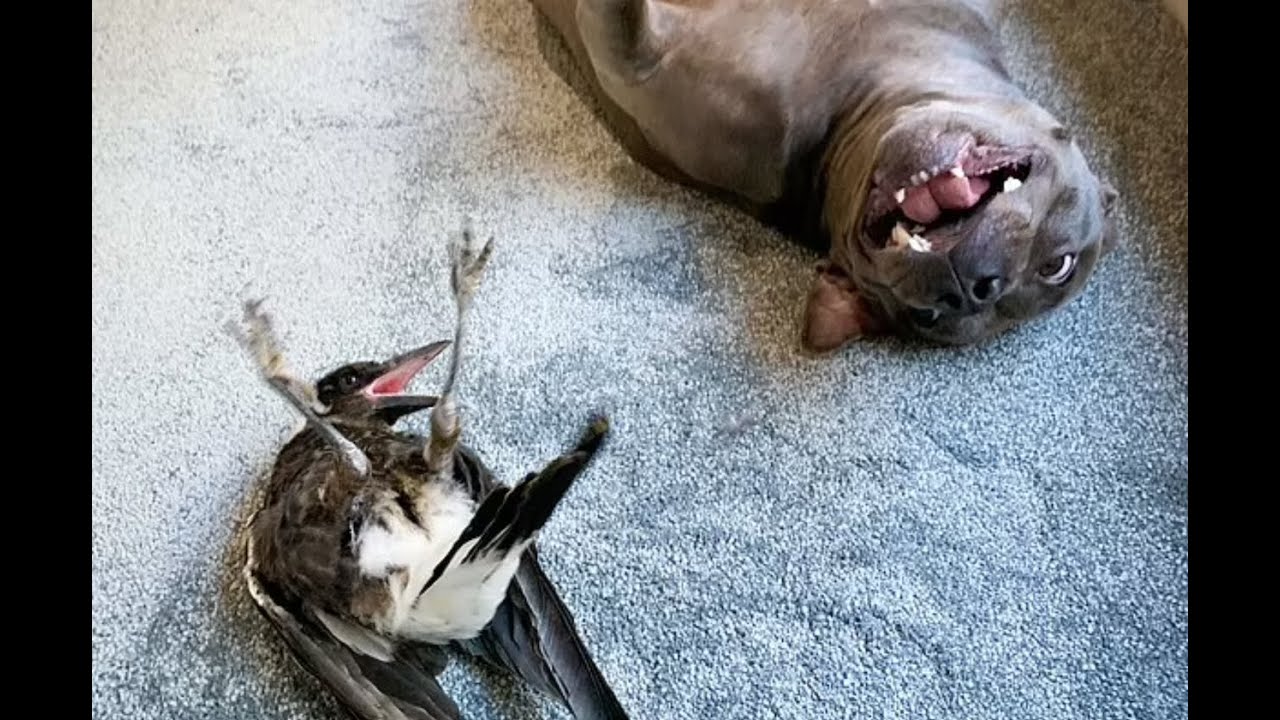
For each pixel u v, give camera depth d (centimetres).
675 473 82
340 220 91
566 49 98
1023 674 76
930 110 79
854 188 82
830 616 77
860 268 81
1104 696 75
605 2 83
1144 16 99
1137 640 77
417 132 95
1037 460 82
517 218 91
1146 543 79
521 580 68
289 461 76
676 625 77
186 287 89
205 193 92
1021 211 77
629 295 89
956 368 86
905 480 82
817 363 86
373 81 97
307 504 70
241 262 90
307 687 75
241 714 75
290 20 99
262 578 71
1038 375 85
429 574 66
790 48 86
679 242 91
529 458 83
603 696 66
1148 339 87
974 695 75
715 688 75
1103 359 86
